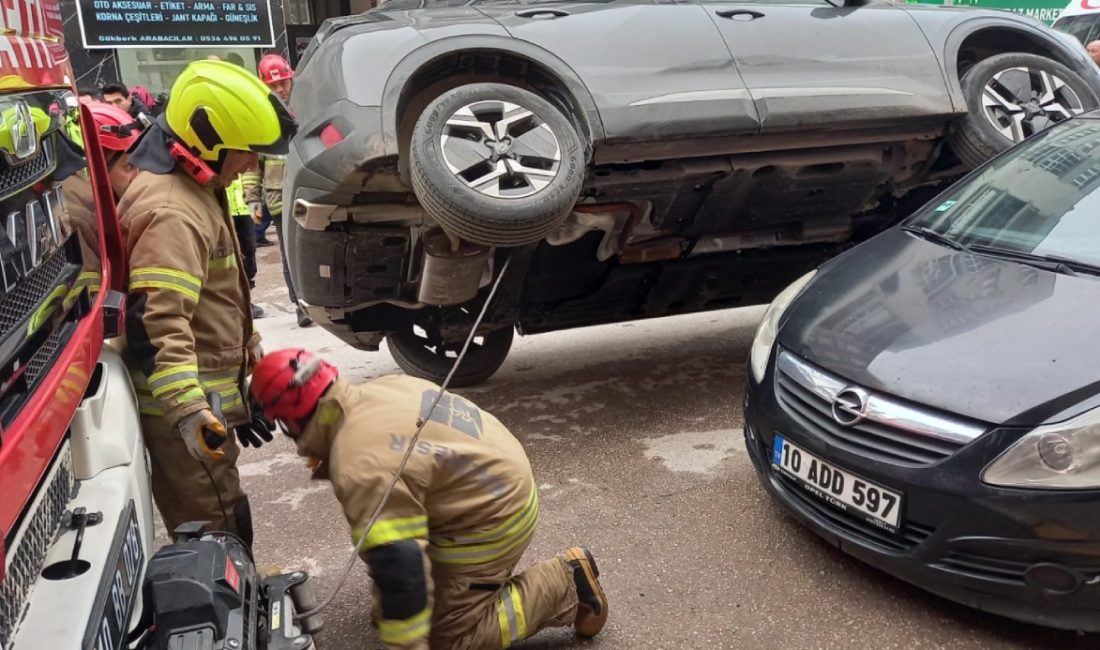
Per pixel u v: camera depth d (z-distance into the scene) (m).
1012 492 2.33
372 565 2.09
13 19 1.79
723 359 5.21
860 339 2.87
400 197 3.60
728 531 3.22
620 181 3.69
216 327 2.56
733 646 2.59
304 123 3.66
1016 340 2.61
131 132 3.37
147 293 2.28
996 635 2.57
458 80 3.67
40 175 1.89
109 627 1.62
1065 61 4.45
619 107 3.57
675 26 3.85
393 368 5.36
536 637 2.67
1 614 1.46
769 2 4.25
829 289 3.29
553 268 4.20
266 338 6.07
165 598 1.70
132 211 2.35
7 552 1.50
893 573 2.63
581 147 3.47
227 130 2.34
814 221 4.30
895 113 3.91
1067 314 2.66
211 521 2.65
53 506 1.79
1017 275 2.95
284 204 3.83
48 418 1.70
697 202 3.95
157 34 10.92
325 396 2.18
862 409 2.65
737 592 2.85
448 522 2.26
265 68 6.98
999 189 3.52
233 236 2.62
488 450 2.26
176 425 2.31
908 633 2.60
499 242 3.30
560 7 4.00
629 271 4.25
